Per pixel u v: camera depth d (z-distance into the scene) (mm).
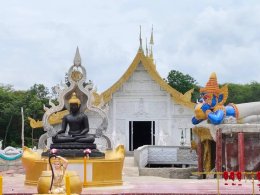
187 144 52281
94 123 49938
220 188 19016
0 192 12516
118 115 53719
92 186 19609
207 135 31172
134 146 59156
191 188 19062
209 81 31750
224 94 31688
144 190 18234
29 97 74500
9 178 26266
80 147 20844
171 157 46219
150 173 37125
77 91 22328
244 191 17875
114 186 20047
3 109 71812
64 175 13609
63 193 13102
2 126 73062
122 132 53500
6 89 86500
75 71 22188
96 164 19875
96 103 27016
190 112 53156
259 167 28312
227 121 30547
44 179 15039
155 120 53562
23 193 17359
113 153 21547
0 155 34375
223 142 29328
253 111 32438
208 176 32031
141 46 53094
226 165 28828
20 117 72125
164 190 18219
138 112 53656
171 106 53562
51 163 13570
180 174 37406
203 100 32031
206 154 32719
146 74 54000
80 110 22281
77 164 19703
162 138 51906
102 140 40812
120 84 52750
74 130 21516
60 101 22141
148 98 53812
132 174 35531
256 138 28609
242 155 27875
